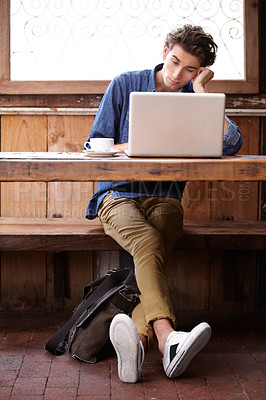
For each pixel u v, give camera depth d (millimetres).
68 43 3039
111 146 2195
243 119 3021
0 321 2865
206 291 3105
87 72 3055
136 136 2055
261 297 3133
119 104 2596
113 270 2430
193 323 2879
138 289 2160
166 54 2594
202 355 2391
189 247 2645
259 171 1880
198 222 2980
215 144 2104
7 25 2969
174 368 1994
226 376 2150
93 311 2230
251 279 3117
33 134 3000
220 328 2795
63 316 2965
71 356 2320
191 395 1969
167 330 2037
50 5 3021
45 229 2686
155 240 2197
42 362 2275
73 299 3078
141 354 2025
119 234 2336
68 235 2572
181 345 1935
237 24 3051
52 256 3021
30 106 2961
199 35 2395
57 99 2963
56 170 1825
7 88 2957
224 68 3064
